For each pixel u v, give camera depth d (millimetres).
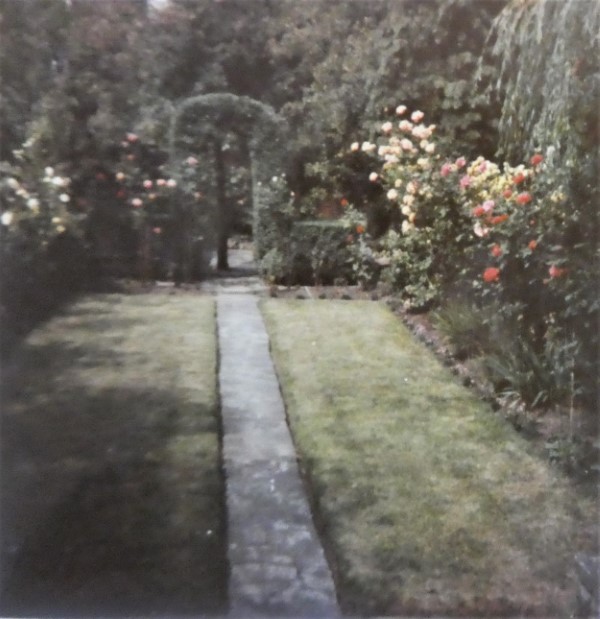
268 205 4984
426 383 4301
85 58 4445
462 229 5332
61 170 4410
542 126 4141
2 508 2984
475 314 4750
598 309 3705
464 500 3174
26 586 2684
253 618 2580
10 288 3947
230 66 4734
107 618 2604
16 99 4309
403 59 5250
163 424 3576
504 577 2760
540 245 4188
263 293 5199
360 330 4945
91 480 3158
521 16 4305
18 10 4203
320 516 3055
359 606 2615
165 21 4582
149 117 4555
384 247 5680
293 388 4129
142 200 4566
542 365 4043
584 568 2691
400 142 5395
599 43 3656
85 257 4375
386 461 3451
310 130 4980
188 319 4379
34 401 3588
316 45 4977
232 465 3359
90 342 4027
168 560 2779
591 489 3230
